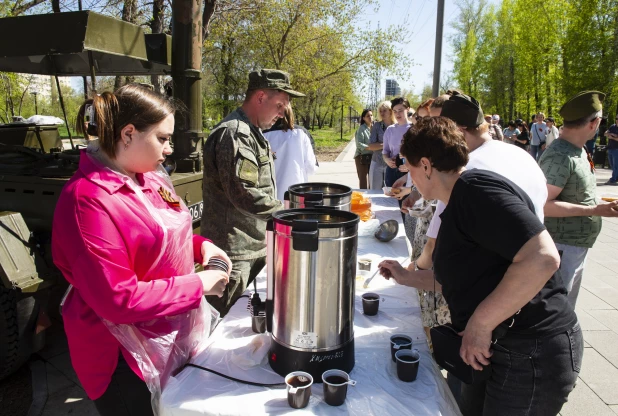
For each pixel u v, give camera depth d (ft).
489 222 4.06
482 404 5.49
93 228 3.92
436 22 25.29
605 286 14.73
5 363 8.89
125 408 4.60
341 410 4.02
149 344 4.44
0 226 8.17
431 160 4.65
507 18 111.65
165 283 4.23
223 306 7.77
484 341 4.19
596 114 8.08
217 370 4.66
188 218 4.96
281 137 11.77
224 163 7.13
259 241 7.98
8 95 36.94
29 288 8.23
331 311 4.35
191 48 11.57
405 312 6.19
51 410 8.48
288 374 4.28
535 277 3.86
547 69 82.28
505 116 120.78
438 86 25.76
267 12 43.78
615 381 9.50
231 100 59.57
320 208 4.87
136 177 4.75
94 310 4.07
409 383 4.49
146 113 4.16
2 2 28.19
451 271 4.58
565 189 8.36
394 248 9.07
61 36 9.25
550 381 4.55
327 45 50.78
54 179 8.83
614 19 66.69
